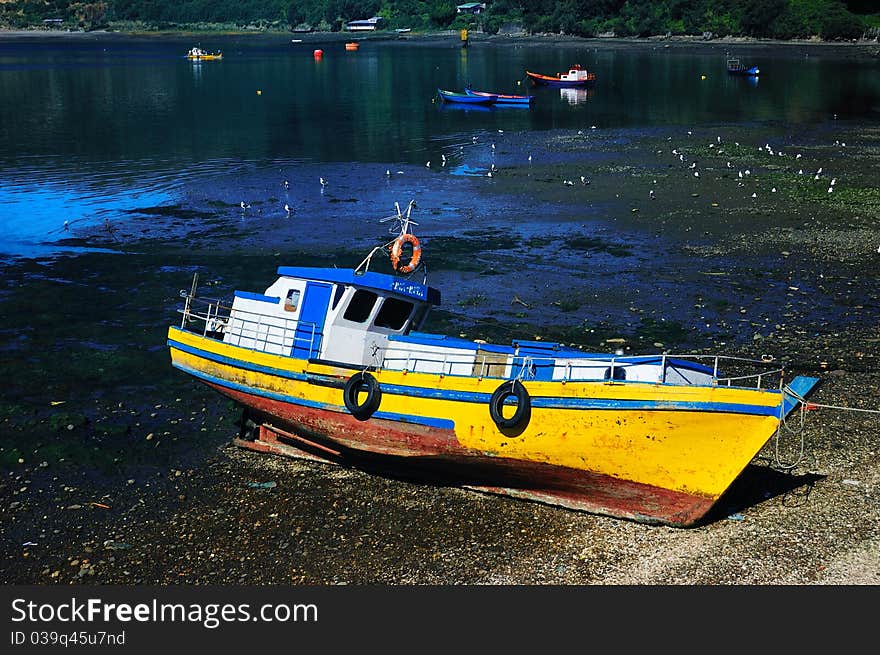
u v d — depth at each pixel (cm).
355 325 1574
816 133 5353
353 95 7756
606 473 1343
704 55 12062
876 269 2634
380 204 3534
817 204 3466
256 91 8112
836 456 1508
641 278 2581
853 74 9169
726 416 1245
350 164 4372
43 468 1518
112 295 2431
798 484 1421
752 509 1359
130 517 1376
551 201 3578
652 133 5419
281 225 3203
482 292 2459
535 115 6400
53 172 4116
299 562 1260
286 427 1611
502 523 1367
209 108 6725
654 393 1279
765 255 2802
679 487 1305
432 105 7025
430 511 1405
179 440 1633
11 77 9569
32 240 2980
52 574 1234
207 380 1681
